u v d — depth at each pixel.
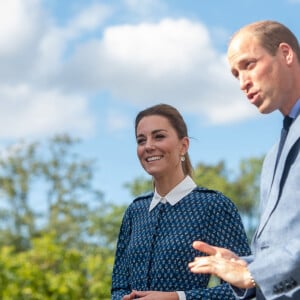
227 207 8.77
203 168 88.88
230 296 8.27
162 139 8.86
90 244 66.94
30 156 94.06
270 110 6.45
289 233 6.11
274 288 5.94
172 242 8.57
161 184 8.94
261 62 6.38
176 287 8.44
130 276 8.88
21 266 25.80
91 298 27.33
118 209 66.81
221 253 6.36
